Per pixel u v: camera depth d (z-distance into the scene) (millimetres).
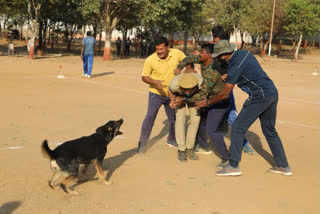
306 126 8289
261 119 5023
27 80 14359
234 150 4891
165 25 30078
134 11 27516
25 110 8797
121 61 28797
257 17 41219
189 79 5008
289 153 6152
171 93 5344
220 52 4605
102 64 25219
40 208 3770
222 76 5105
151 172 5027
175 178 4824
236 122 4922
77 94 11703
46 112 8695
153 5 25500
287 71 26656
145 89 13719
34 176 4656
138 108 9773
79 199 4047
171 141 6457
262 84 4691
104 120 8086
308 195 4367
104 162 5398
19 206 3793
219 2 40500
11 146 5906
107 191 4316
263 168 5359
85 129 7215
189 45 60875
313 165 5539
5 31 50469
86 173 4914
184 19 32438
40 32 30484
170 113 6098
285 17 40438
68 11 33250
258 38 63062
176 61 5758
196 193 4328
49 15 30672
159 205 3947
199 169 5250
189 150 5742
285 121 8805
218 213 3799
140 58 34156
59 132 6918
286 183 4758
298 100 12414
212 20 45062
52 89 12461
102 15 27906
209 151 6090
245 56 4680
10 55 27484
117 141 6555
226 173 4918
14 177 4578
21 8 27547
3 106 9133
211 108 5234
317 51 61531
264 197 4270
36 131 6922
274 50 58781
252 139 7078
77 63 24641
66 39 37594
